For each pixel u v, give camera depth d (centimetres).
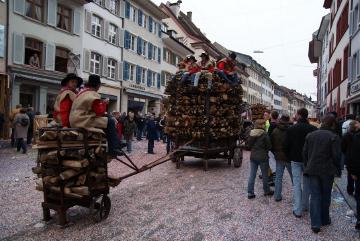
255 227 634
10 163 1224
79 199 623
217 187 955
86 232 585
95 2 2825
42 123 1738
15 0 2086
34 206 720
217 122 1230
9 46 2066
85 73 2712
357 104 1975
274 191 860
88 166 602
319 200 621
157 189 911
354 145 652
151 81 3819
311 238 588
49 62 2341
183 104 1273
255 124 859
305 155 644
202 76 1217
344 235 606
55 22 2391
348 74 2103
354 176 645
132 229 605
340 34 2592
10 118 1672
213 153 1286
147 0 3519
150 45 3772
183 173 1168
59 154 570
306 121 725
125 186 937
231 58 1344
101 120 622
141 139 2495
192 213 706
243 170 1261
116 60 3164
